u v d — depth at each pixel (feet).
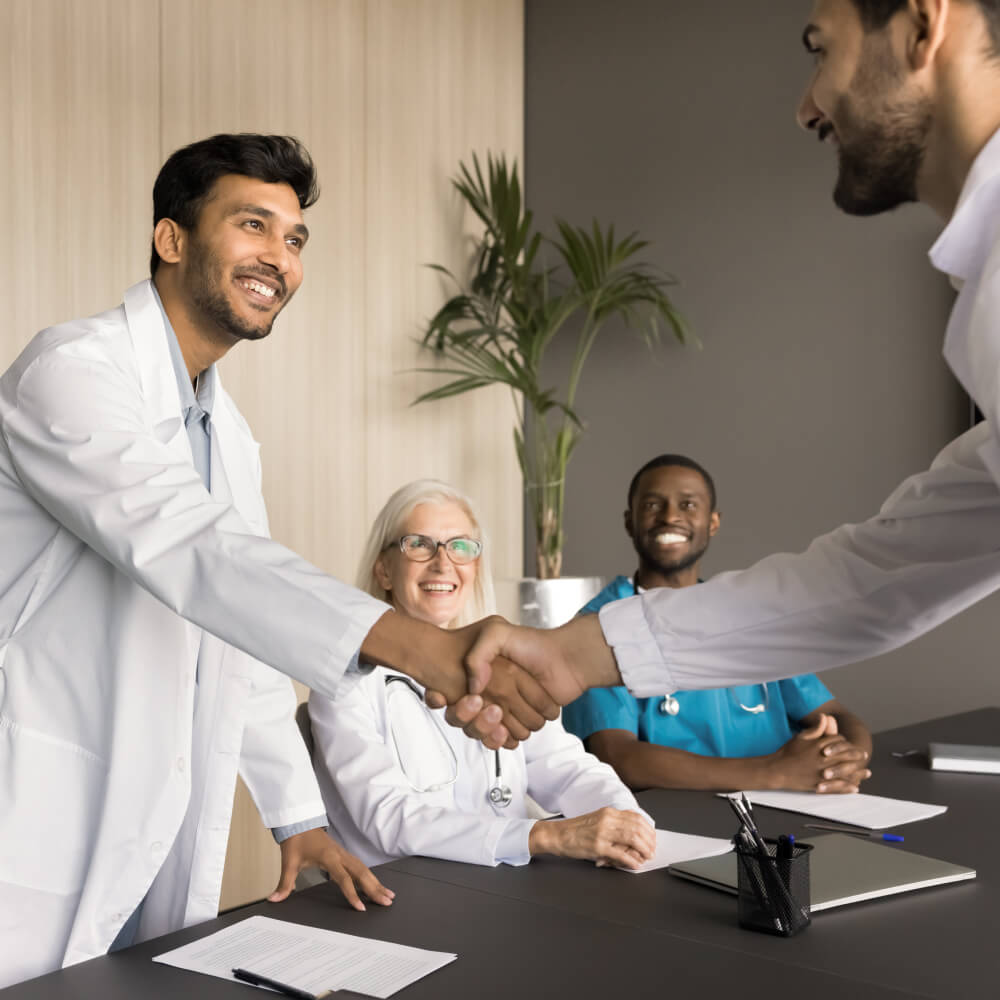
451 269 15.84
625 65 15.85
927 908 4.77
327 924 4.66
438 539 7.44
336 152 14.11
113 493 4.66
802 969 4.09
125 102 11.74
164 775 5.11
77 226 11.30
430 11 15.44
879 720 13.62
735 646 5.03
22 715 5.05
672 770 7.45
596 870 5.43
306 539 13.70
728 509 14.92
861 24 3.25
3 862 4.88
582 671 5.16
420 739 6.68
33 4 10.91
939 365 13.43
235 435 6.14
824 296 14.21
